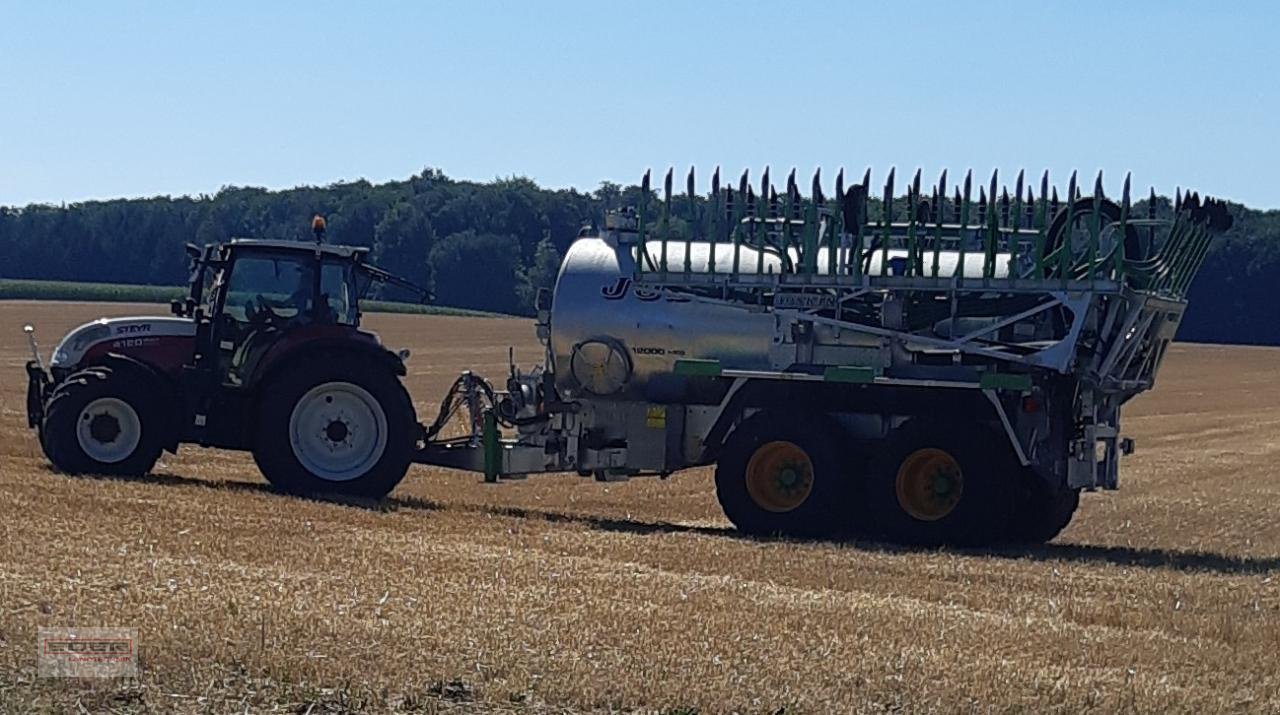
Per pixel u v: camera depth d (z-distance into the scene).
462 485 21.28
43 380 19.02
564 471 17.86
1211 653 10.12
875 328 16.55
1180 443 34.41
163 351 18.22
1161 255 16.31
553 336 17.61
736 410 17.08
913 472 16.17
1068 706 8.56
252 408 17.95
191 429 18.09
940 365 16.44
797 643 9.80
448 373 50.31
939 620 10.84
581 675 8.75
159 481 17.42
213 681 8.52
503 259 92.69
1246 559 15.66
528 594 11.09
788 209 16.88
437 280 92.19
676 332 17.16
